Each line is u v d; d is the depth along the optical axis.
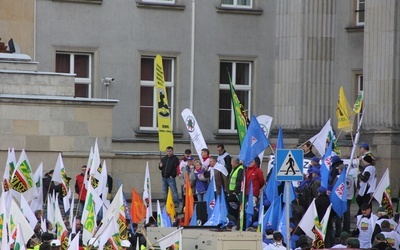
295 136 70.31
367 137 67.12
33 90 62.12
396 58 66.31
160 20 76.06
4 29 71.88
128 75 75.25
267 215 45.19
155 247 39.44
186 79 76.94
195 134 57.78
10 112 60.50
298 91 70.56
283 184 48.41
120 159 63.59
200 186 55.75
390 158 66.06
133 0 75.25
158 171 65.00
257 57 78.56
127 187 64.12
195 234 37.91
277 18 71.50
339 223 49.94
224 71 78.31
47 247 38.06
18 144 60.62
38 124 60.97
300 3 70.56
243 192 45.16
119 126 75.12
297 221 47.56
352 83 75.88
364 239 46.41
